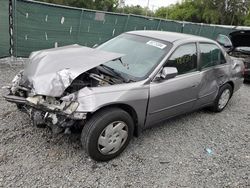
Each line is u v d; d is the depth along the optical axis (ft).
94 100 11.41
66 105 11.29
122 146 13.05
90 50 14.26
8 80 22.30
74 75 11.61
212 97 18.84
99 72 13.53
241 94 26.91
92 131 11.68
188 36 17.19
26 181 10.89
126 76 13.57
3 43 27.50
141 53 14.97
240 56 31.32
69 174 11.58
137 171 12.38
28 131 14.20
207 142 15.92
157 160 13.39
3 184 10.58
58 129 11.81
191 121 18.48
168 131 16.53
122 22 36.40
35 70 12.62
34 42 29.66
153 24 40.98
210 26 53.01
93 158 12.30
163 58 14.39
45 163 12.04
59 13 30.25
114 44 16.46
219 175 12.96
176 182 12.06
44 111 11.69
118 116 12.25
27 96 12.46
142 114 13.50
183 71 15.58
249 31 30.91
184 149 14.78
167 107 14.80
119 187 11.26
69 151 13.01
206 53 17.51
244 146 16.03
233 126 18.62
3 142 13.12
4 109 16.29
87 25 33.14
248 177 13.08
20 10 27.58
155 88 13.65
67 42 32.27
